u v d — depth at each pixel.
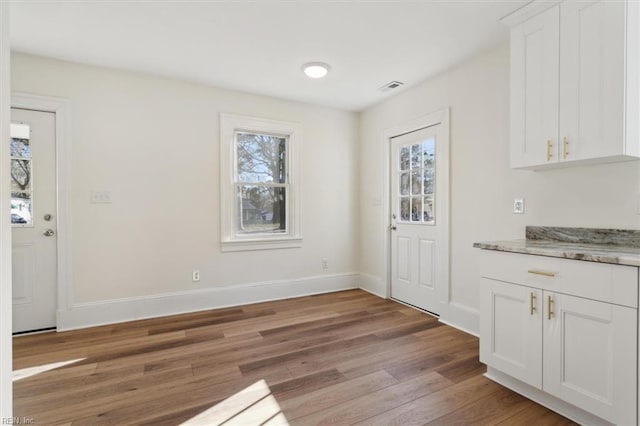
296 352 2.39
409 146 3.52
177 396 1.83
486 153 2.64
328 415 1.67
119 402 1.78
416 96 3.34
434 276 3.22
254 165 3.69
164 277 3.19
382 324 2.96
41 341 2.57
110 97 2.96
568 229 2.10
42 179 2.76
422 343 2.54
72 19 2.18
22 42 2.49
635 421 1.38
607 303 1.46
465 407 1.74
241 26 2.27
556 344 1.65
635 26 1.64
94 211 2.91
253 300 3.61
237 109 3.50
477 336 2.68
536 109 1.98
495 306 1.96
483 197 2.67
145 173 3.10
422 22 2.21
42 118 2.75
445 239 3.00
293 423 1.61
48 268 2.79
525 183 2.36
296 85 3.34
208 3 2.01
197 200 3.33
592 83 1.72
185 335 2.70
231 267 3.51
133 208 3.06
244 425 1.60
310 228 3.95
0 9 1.07
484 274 2.02
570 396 1.59
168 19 2.18
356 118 4.23
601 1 1.68
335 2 2.00
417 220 3.43
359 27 2.27
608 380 1.46
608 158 1.73
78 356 2.32
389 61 2.79
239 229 3.62
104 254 2.95
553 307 1.66
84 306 2.87
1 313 1.08
